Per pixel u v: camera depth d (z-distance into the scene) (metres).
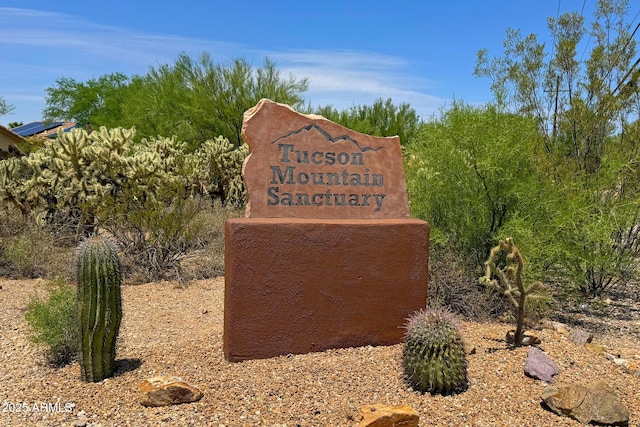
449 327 4.69
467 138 7.40
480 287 7.41
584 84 8.95
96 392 4.66
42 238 9.91
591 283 8.45
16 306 7.21
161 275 9.29
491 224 7.59
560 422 4.26
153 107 24.42
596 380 4.99
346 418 4.20
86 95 48.22
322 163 6.06
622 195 7.93
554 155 8.78
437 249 7.69
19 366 5.29
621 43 9.06
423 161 8.21
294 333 5.56
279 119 5.96
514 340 5.77
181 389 4.43
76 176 11.03
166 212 9.95
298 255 5.54
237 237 5.36
